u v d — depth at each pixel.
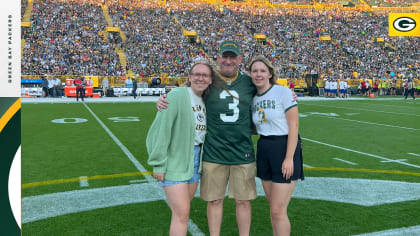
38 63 26.34
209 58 32.25
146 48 32.00
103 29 33.62
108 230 3.04
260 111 2.59
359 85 29.08
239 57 2.62
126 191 4.14
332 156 6.25
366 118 12.44
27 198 3.86
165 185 2.37
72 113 12.90
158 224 3.18
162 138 2.29
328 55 36.50
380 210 3.58
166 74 28.23
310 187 4.38
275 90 2.56
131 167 5.28
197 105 2.57
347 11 47.34
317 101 21.59
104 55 29.30
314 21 43.44
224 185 2.73
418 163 5.74
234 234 2.99
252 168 2.72
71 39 30.53
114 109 14.66
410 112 14.70
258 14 43.69
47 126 9.54
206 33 37.41
